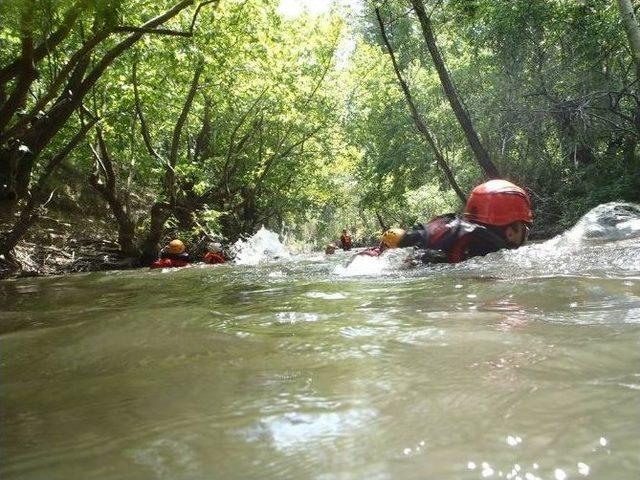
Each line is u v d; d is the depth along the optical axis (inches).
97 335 103.4
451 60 914.1
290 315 116.0
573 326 86.7
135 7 438.3
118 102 561.3
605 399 50.8
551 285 132.0
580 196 663.8
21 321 135.3
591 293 117.7
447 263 219.3
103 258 556.4
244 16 566.3
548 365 64.4
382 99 1120.8
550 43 693.9
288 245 1304.1
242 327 103.6
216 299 160.6
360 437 44.7
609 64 684.7
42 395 64.9
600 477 35.7
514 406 50.1
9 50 470.3
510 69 720.3
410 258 224.7
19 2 249.1
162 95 593.3
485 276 164.2
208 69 573.6
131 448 45.2
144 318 121.0
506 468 37.5
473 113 757.3
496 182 232.8
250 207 1039.0
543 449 40.2
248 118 865.5
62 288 260.1
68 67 331.3
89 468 41.8
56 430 51.3
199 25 497.4
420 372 63.9
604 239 269.0
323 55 847.7
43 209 526.0
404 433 44.9
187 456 42.8
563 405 49.7
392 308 117.9
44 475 41.1
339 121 1071.0
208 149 877.2
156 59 530.3
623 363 63.9
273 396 57.5
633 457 38.2
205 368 72.4
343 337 88.2
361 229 1658.5
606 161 680.4
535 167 733.3
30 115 335.9
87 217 693.3
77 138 460.1
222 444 44.9
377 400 54.2
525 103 698.8
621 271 152.5
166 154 768.9
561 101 657.6
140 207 776.3
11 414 57.9
